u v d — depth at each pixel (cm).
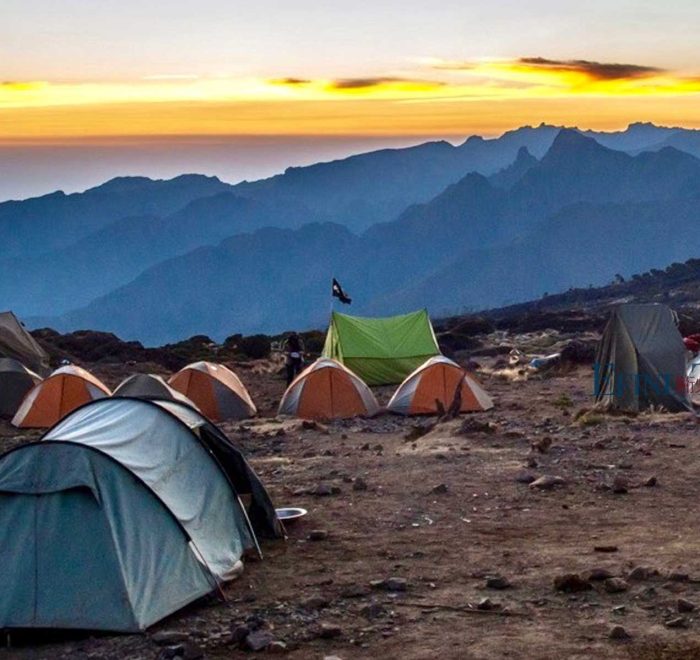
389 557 1363
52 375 3175
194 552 1216
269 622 1108
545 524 1514
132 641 1073
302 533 1529
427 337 4181
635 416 2739
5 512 1169
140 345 5816
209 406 3241
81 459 1194
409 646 1012
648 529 1449
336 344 4109
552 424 2655
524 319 7556
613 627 1018
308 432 2773
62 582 1126
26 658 1050
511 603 1130
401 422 2959
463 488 1809
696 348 3906
